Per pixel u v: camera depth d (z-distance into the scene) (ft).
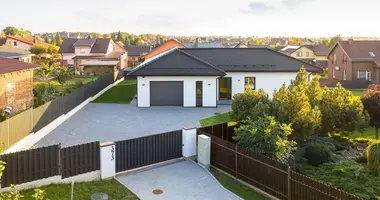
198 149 52.80
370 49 180.45
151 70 98.78
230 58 114.42
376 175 49.70
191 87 98.99
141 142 50.34
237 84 108.27
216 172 50.39
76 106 90.94
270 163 42.68
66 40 276.82
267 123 50.75
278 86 108.17
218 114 89.15
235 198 42.57
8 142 53.83
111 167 46.80
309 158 54.75
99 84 120.06
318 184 36.50
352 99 68.80
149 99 99.09
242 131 51.80
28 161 40.83
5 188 39.42
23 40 281.13
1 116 66.33
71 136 67.31
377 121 72.79
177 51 105.70
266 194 43.45
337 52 191.93
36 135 63.87
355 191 45.37
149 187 44.80
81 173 44.55
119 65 244.83
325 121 66.23
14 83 85.97
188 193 43.52
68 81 165.27
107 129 72.84
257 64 110.32
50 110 71.20
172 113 89.86
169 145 53.52
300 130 58.49
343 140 67.92
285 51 333.01
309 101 67.00
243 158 46.93
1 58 94.58
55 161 42.65
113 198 41.04
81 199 39.96
